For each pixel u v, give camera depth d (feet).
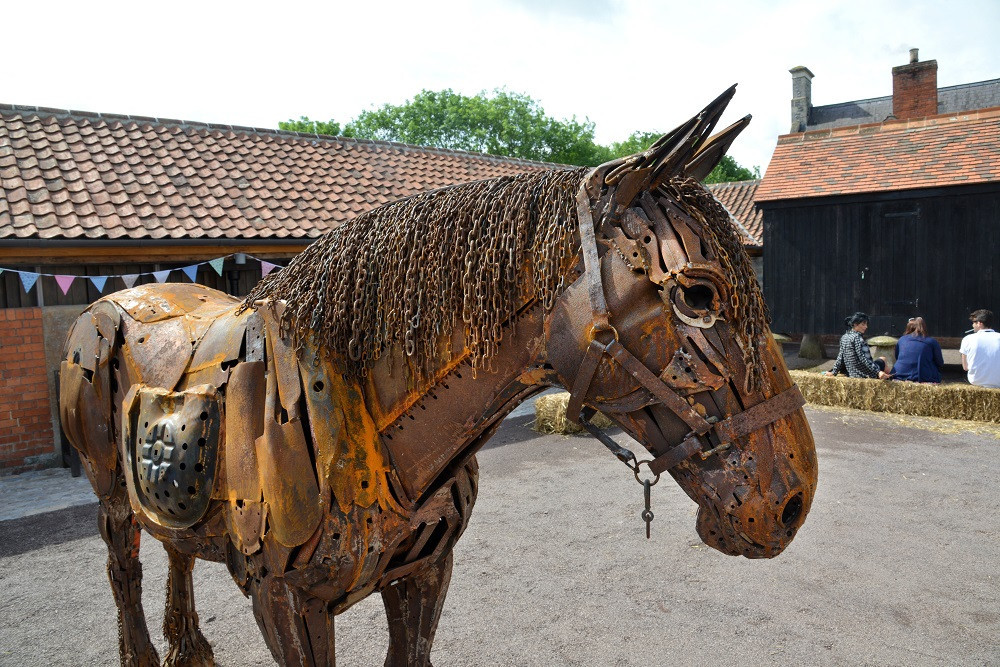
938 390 25.26
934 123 41.22
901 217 37.60
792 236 41.39
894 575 12.41
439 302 4.87
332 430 5.04
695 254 3.95
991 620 10.73
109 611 11.69
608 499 17.15
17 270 20.18
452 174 39.19
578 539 14.47
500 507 16.65
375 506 5.12
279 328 5.39
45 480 20.47
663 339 4.03
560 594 11.90
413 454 5.24
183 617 9.07
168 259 23.75
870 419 25.45
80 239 21.40
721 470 4.03
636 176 3.95
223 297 8.54
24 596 12.32
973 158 36.47
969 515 15.42
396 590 6.29
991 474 18.52
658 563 13.16
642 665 9.64
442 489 5.51
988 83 102.01
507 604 11.55
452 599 11.75
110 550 8.59
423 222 5.09
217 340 6.01
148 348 6.83
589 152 133.08
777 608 11.27
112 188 25.02
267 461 5.12
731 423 3.97
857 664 9.57
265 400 5.36
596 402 4.33
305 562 5.06
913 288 37.55
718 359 3.95
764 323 4.11
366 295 5.23
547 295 4.37
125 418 6.57
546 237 4.36
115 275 22.24
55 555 14.30
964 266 35.83
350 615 11.26
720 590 11.96
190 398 5.82
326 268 5.47
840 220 39.60
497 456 21.66
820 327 40.93
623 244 4.10
